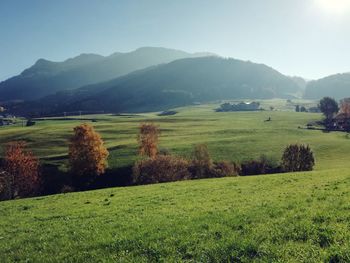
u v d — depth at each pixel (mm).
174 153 126875
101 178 101000
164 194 38344
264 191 33281
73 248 19094
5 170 98938
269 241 15625
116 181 100062
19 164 96688
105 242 18906
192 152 127688
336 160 123438
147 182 94188
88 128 93812
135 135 177625
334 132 180375
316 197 24844
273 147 137750
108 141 163750
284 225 17703
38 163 106062
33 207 38094
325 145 145125
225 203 27438
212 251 15430
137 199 36094
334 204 21328
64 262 17266
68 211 32219
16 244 21672
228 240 16297
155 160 96000
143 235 19234
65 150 140625
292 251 14281
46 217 30359
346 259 12977
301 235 15930
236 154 126812
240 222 19422
